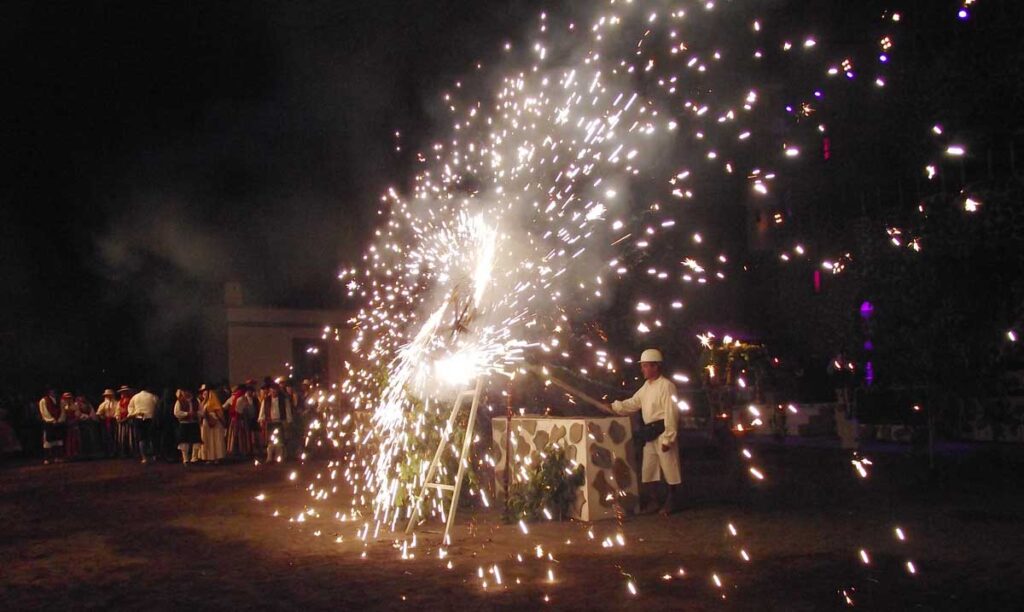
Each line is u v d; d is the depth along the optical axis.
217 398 22.52
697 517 10.98
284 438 21.91
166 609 7.74
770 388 20.64
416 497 11.05
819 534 9.71
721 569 8.29
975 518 10.26
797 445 19.30
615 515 11.16
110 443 25.95
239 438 23.27
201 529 11.75
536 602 7.39
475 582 8.14
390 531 10.91
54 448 24.95
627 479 11.30
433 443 11.50
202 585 8.55
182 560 9.77
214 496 15.27
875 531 9.75
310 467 19.95
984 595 7.19
